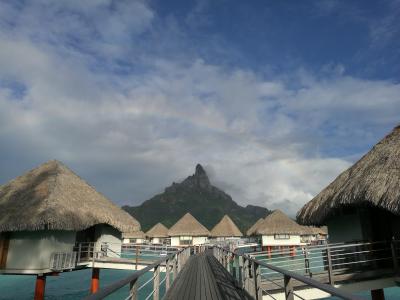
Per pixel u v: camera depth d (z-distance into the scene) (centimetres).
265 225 3784
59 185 1877
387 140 1324
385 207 1042
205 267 1708
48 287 2583
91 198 2106
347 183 1297
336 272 1198
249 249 4156
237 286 1017
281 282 1090
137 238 5462
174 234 4422
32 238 1658
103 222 2027
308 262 1245
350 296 262
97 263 2070
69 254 1792
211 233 4928
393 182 1063
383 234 1385
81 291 2425
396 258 1215
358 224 1401
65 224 1656
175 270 1176
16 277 3041
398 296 1892
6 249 1664
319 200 1459
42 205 1658
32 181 1916
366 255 1345
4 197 1806
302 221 1541
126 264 2097
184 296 896
